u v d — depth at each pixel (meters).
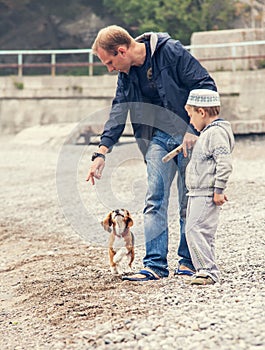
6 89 47.06
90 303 9.48
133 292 9.73
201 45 38.69
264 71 39.75
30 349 8.16
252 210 16.78
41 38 62.69
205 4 54.66
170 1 54.66
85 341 8.02
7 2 61.28
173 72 10.09
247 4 54.31
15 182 26.34
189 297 9.18
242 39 41.03
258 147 31.95
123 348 7.57
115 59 10.04
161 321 8.23
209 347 7.30
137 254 12.84
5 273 12.95
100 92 45.22
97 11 61.44
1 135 46.31
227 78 40.28
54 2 61.94
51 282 11.25
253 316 8.12
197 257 9.92
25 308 10.05
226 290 9.42
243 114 39.84
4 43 62.62
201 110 9.83
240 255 12.23
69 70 60.62
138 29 57.12
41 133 41.84
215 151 9.62
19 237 16.53
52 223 18.03
